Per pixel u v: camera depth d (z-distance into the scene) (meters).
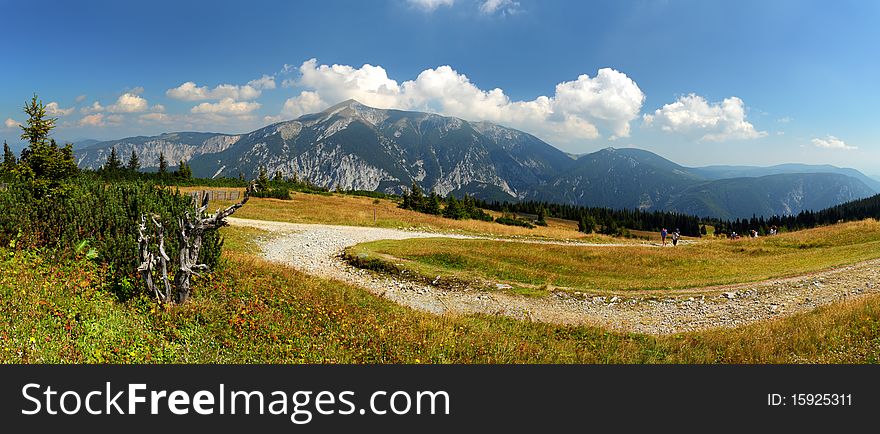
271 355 9.75
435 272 24.91
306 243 33.28
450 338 12.62
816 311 16.34
